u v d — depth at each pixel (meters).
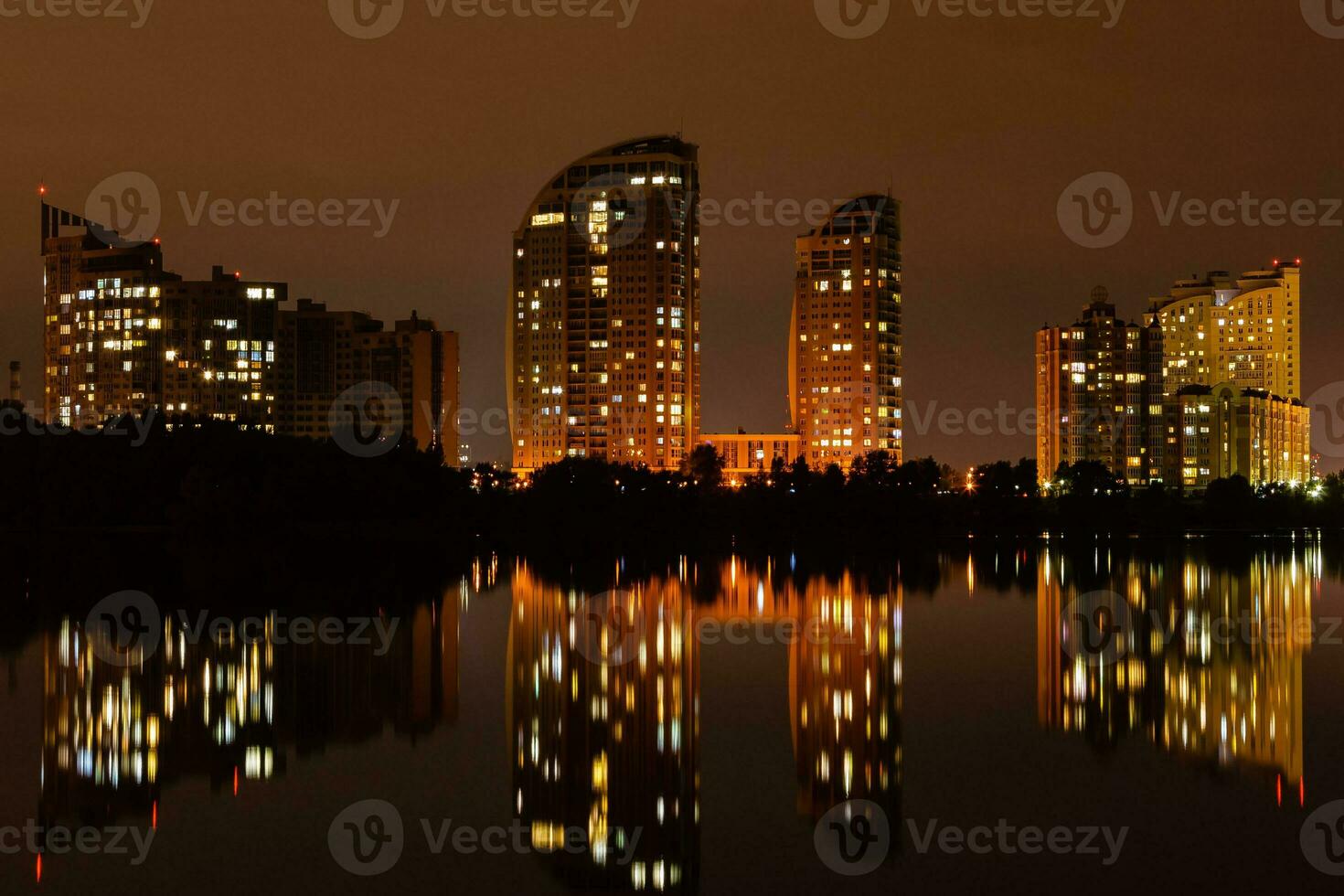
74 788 89.19
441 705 114.81
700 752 99.62
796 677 128.62
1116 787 90.06
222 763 95.94
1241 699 117.69
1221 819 83.19
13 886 72.12
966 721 109.12
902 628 163.50
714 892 72.44
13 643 146.12
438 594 199.00
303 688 121.75
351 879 73.81
